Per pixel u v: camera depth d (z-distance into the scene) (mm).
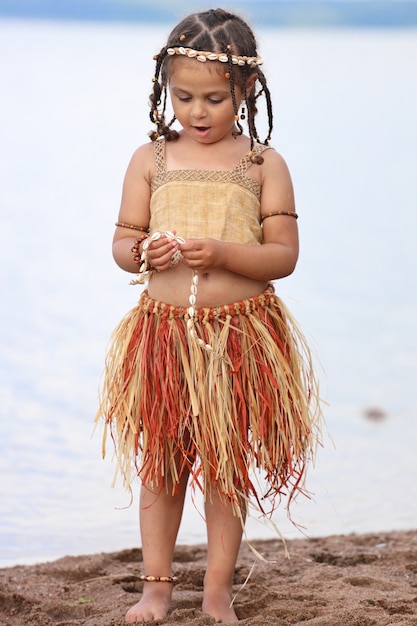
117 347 3865
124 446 3771
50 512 5262
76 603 4035
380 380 7406
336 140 19094
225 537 3832
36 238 11836
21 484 5582
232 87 3646
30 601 4004
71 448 6125
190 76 3625
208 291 3701
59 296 9469
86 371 7477
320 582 4184
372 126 20688
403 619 3592
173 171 3795
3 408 6695
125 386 3777
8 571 4465
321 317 8906
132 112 21797
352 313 9047
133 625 3639
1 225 12430
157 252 3572
